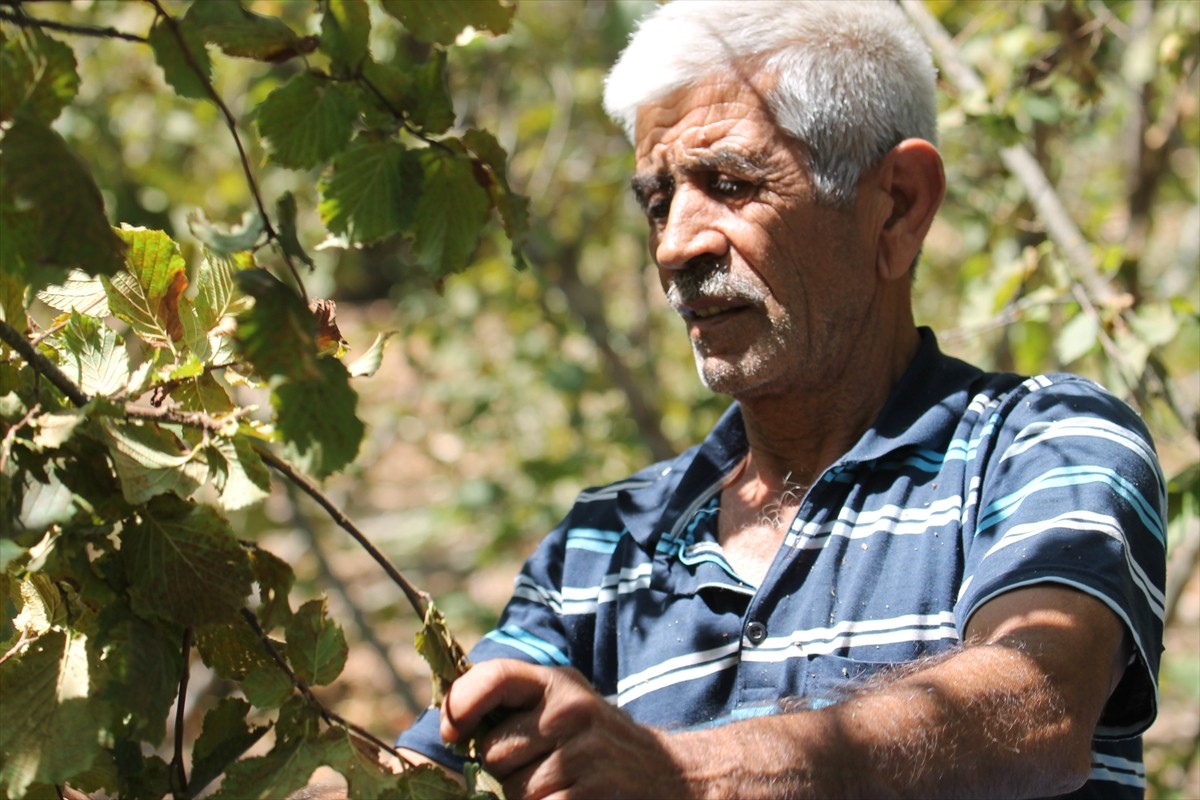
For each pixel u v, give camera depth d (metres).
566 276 4.38
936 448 1.54
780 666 1.49
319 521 5.12
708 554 1.62
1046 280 3.28
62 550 1.05
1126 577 1.30
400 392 6.13
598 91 4.60
